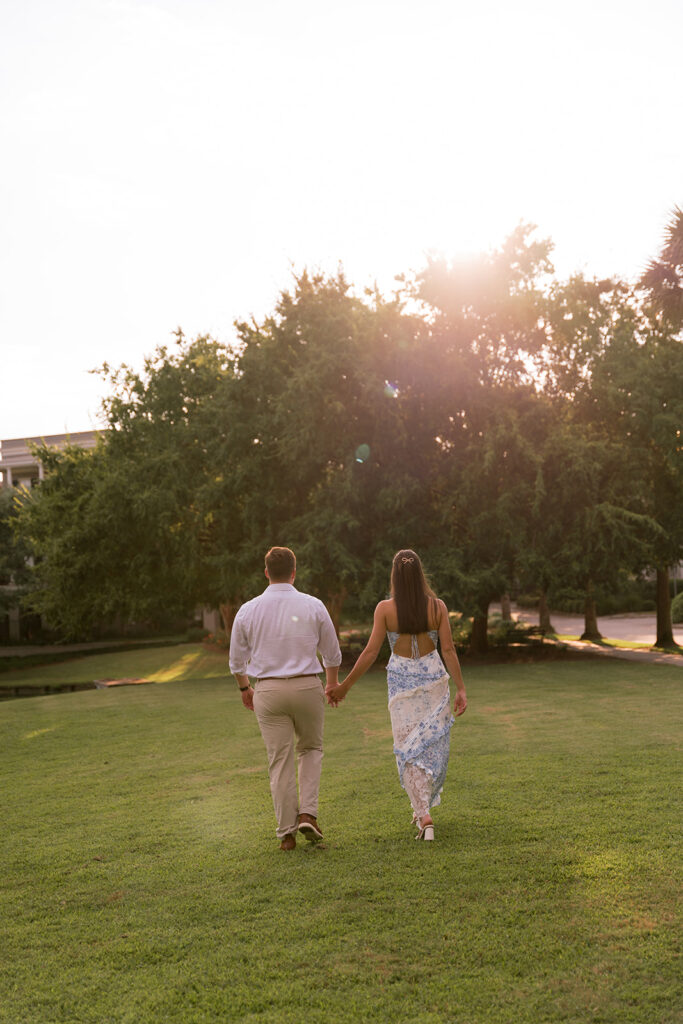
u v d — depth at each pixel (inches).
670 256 856.9
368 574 839.1
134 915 161.0
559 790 249.1
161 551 999.6
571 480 819.4
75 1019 121.4
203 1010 121.8
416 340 851.4
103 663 1526.8
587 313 909.8
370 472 855.1
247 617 202.8
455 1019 116.3
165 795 277.7
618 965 129.8
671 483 944.9
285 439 852.0
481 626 981.8
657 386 852.6
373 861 183.9
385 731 412.2
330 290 922.1
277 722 201.0
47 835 229.9
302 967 134.1
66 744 423.5
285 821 197.3
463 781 267.7
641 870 171.0
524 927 145.2
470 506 859.4
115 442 1106.1
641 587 2193.7
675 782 255.6
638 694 519.2
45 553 1127.6
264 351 917.2
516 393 896.9
